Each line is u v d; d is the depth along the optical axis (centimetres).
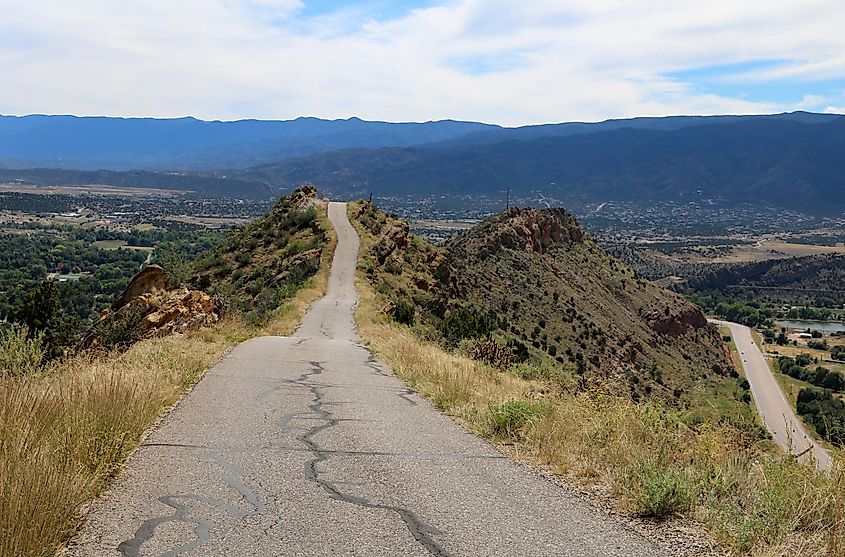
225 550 453
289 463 662
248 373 1238
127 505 530
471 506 552
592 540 485
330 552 454
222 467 640
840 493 498
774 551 454
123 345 1590
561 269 8112
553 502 566
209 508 530
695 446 680
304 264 4797
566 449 707
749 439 705
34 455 520
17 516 437
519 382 1277
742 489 571
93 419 662
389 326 2698
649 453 646
